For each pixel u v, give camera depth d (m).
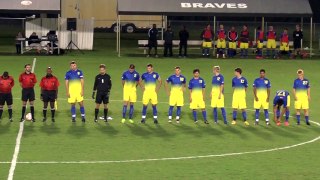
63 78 59.53
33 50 81.31
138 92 53.66
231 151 34.66
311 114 45.78
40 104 48.00
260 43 77.38
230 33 77.31
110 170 30.64
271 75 63.09
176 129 40.31
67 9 91.44
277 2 75.94
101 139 37.25
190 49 86.75
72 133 38.75
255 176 29.84
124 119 42.09
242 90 41.69
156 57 75.31
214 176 29.77
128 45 90.94
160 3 74.38
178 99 42.03
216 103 42.06
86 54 78.12
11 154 33.44
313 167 31.47
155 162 32.22
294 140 37.50
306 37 105.69
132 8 73.81
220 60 73.81
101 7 96.94
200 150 34.81
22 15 114.62
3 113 44.34
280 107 43.34
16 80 57.94
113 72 63.41
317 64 71.62
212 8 74.69
